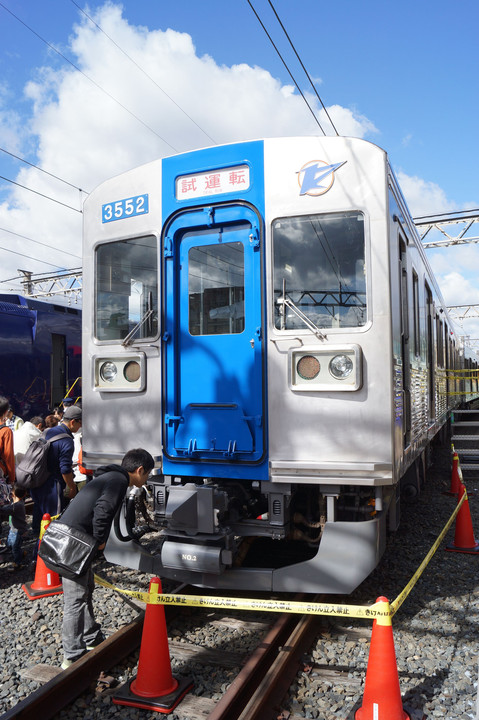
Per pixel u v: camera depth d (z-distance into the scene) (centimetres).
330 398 402
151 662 323
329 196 411
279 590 401
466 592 479
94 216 499
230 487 431
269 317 419
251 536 466
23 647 389
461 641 391
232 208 437
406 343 505
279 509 415
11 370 1041
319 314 412
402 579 504
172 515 394
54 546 352
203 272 449
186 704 313
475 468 1039
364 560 392
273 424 414
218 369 437
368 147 406
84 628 369
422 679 342
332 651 371
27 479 542
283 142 424
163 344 455
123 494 366
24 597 480
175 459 445
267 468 416
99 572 527
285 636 387
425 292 747
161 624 328
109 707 317
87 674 342
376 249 399
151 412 459
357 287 405
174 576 429
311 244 416
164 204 459
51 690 313
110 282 491
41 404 1095
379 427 392
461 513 598
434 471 1082
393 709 293
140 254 474
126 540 454
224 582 412
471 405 2061
